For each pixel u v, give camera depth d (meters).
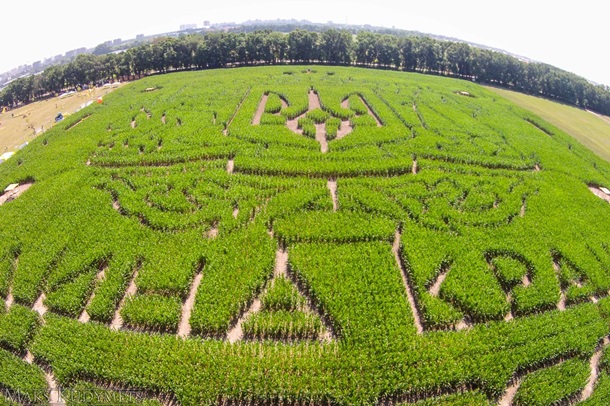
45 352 31.86
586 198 56.06
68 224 46.62
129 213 48.72
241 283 38.03
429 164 61.97
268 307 36.97
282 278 38.88
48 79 133.12
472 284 38.97
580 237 47.06
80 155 64.50
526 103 121.69
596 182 62.88
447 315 35.22
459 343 32.91
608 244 46.62
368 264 40.59
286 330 34.34
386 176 59.97
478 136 75.50
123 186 54.12
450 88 115.12
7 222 47.97
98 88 133.00
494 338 33.59
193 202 51.50
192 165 60.22
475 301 36.75
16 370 30.50
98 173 58.44
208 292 37.19
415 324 36.03
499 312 36.78
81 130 75.44
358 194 52.09
